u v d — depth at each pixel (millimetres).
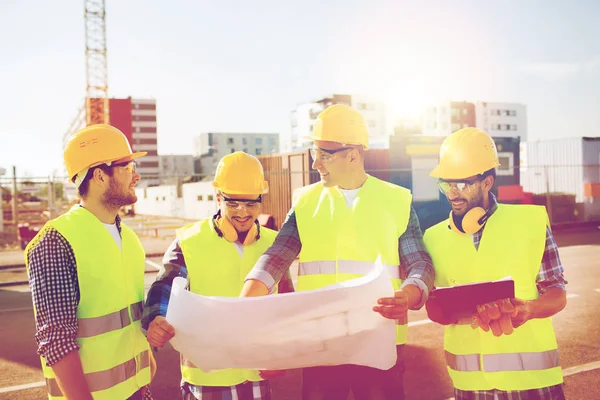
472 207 2266
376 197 2289
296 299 1711
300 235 2311
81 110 82125
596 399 4344
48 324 1839
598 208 21641
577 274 9891
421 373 4961
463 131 2320
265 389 2424
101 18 75250
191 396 2385
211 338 1738
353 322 1771
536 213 2252
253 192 2375
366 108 89812
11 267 13289
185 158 102438
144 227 28000
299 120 83688
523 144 25344
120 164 2104
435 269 2346
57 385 1978
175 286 1824
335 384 2219
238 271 2434
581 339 5879
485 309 1952
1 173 21188
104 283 2018
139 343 2164
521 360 2150
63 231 1947
